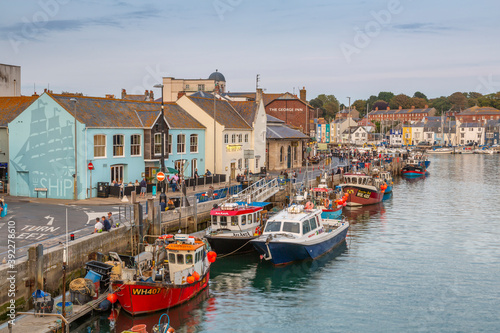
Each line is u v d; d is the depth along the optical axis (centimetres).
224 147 5972
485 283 3033
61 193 4362
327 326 2428
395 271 3272
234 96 9794
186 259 2664
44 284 2447
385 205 6119
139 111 5072
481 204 6169
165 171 4769
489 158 15775
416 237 4250
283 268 3334
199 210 4006
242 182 5162
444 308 2652
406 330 2391
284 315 2550
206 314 2544
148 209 3459
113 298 2391
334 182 6894
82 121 4297
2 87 6819
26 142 4459
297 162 8319
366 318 2522
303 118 10225
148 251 2936
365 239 4178
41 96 4381
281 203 5278
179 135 5450
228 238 3422
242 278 3123
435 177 9806
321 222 3819
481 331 2388
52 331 2072
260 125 6875
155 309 2467
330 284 3019
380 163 9444
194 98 6097
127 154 4750
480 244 3994
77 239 2773
